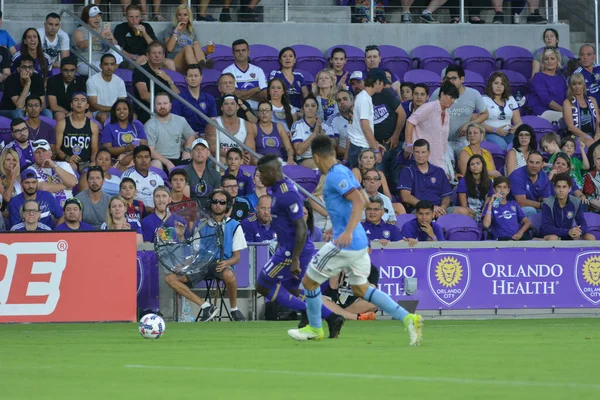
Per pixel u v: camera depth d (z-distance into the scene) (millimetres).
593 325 40781
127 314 43062
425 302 47188
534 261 48406
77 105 54219
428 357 23469
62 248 42812
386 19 75812
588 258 49094
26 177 47562
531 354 24453
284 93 60438
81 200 48062
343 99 58875
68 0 71188
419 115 56094
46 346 28938
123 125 55000
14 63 60875
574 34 78250
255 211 50969
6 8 70125
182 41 66500
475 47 71875
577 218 51438
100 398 15648
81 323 42656
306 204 40281
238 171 52438
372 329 37219
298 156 58500
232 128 57156
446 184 54594
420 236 48500
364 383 17562
